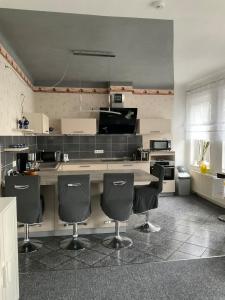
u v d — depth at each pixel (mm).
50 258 3109
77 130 5832
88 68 5051
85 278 2664
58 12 2869
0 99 3086
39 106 6066
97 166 5855
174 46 3926
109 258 3100
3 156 3383
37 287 2508
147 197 3631
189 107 6547
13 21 3100
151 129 6148
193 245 3469
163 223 4340
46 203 3650
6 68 3416
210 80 5707
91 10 2689
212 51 4137
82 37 3596
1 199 2305
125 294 2393
